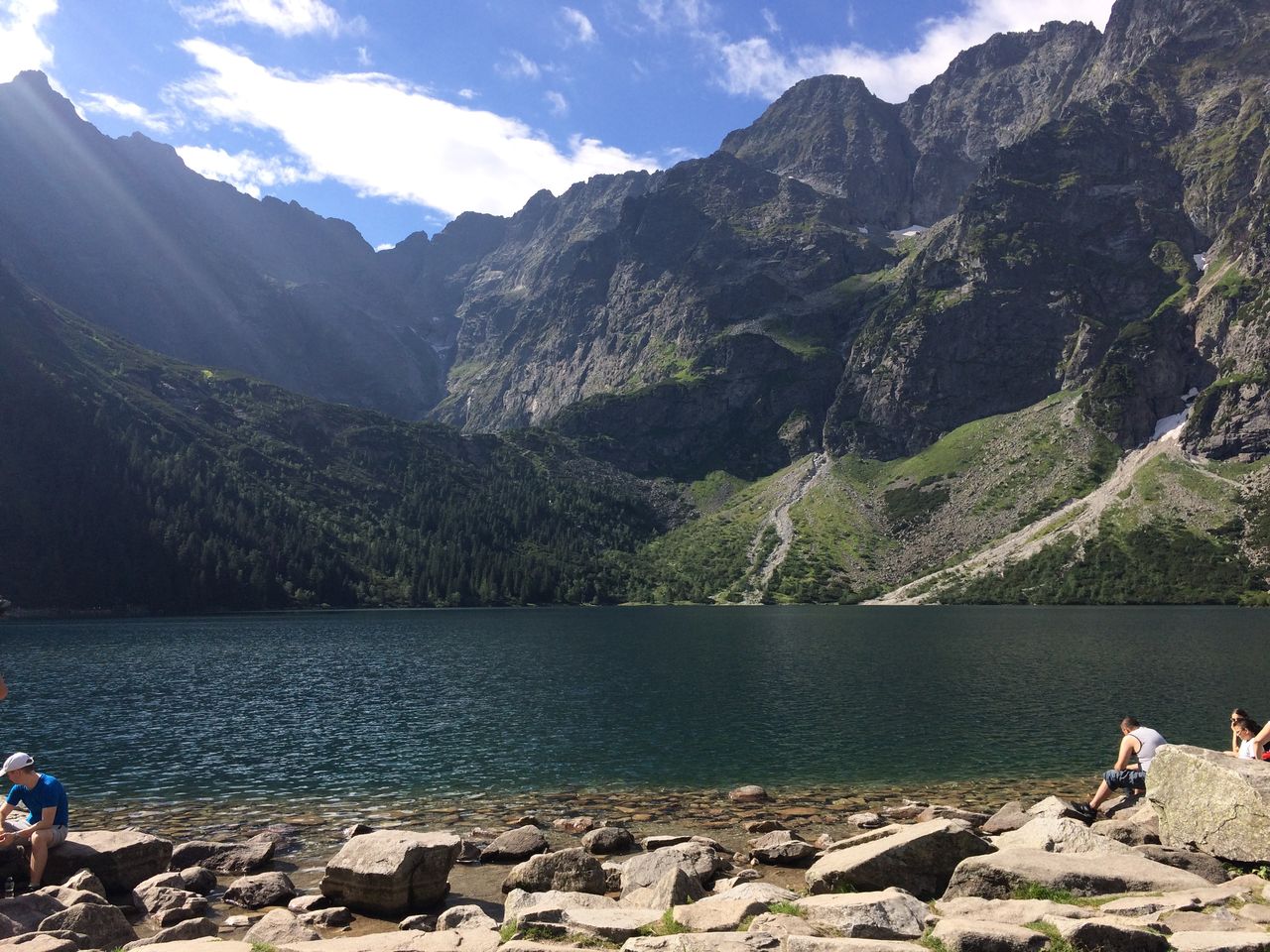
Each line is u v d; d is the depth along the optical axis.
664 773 45.59
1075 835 21.88
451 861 24.66
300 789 42.47
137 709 68.94
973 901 17.31
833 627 165.75
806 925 16.33
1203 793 21.59
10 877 23.69
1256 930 14.95
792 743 53.38
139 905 23.61
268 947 16.86
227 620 194.75
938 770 45.50
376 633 156.12
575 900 21.19
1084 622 169.38
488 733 57.78
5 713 67.06
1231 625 155.62
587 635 151.38
